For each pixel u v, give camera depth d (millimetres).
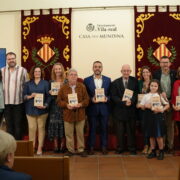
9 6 6738
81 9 6676
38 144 5770
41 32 6676
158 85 5242
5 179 1549
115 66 6668
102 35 6660
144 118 5312
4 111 5730
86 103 5414
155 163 5020
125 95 5457
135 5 6586
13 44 6781
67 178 2035
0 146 1586
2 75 5656
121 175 4402
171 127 5676
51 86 5629
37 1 6703
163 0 6574
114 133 6168
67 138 5527
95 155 5629
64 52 6648
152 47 6539
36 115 5598
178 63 6496
